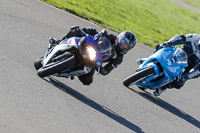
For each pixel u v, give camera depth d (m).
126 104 25.11
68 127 17.36
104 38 21.72
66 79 25.36
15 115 16.20
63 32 39.16
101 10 67.06
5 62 23.38
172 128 23.70
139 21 75.56
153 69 27.80
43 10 45.72
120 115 22.42
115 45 22.59
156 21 84.31
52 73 22.14
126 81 28.56
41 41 32.47
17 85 20.16
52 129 16.38
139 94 29.05
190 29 95.12
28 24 36.12
